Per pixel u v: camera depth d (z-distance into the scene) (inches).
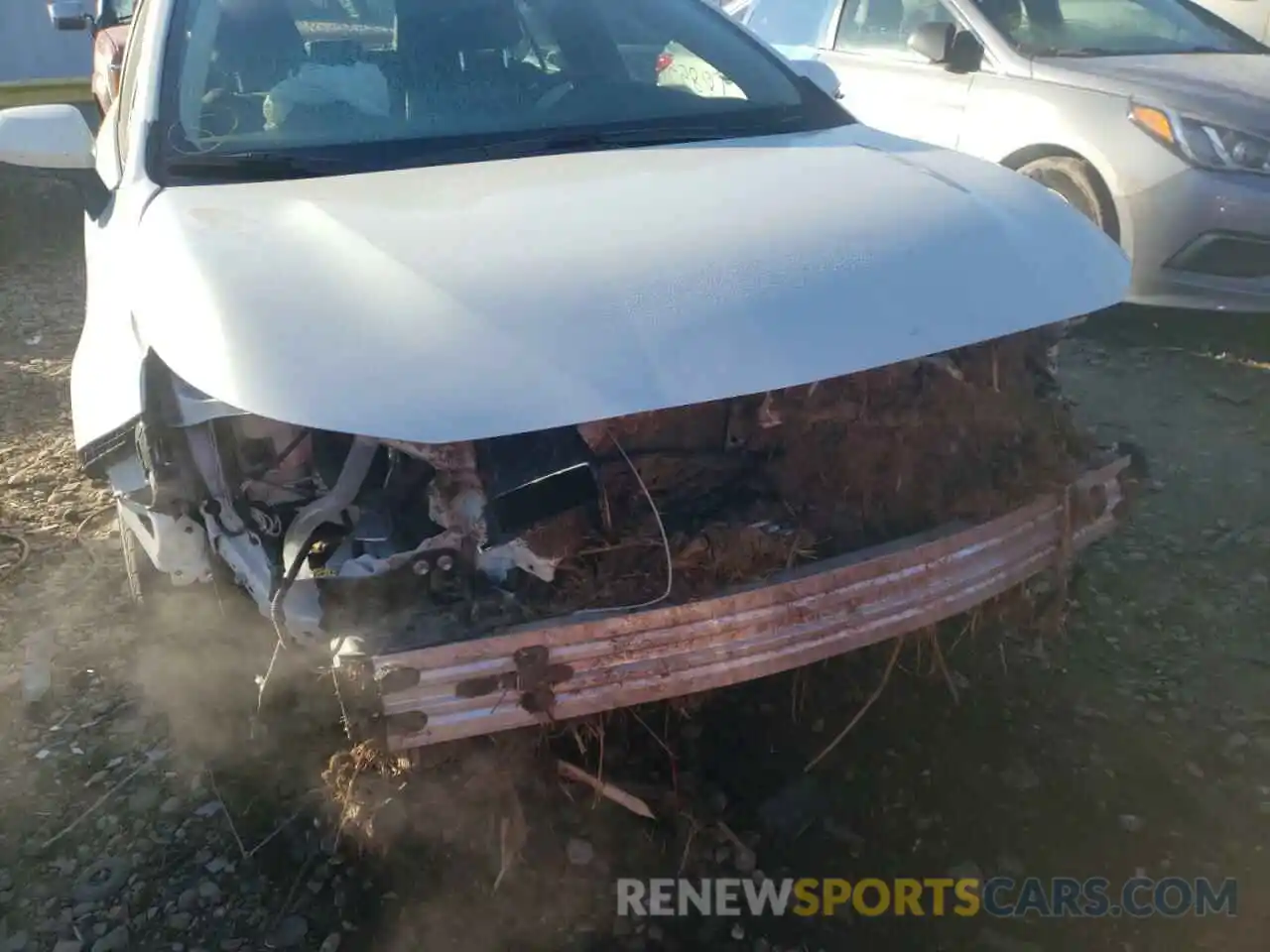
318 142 109.0
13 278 267.9
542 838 98.3
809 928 91.5
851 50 245.3
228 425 89.8
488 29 123.3
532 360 75.3
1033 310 88.4
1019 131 209.3
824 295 82.7
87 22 326.6
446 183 99.2
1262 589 132.3
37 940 91.2
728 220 90.3
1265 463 161.3
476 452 79.7
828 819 101.8
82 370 112.2
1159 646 122.9
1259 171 183.6
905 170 104.3
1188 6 241.1
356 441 84.8
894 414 91.7
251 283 81.0
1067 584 102.1
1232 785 103.8
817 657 85.7
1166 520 147.3
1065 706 114.1
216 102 112.1
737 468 90.5
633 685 81.4
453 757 84.4
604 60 125.0
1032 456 94.9
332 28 120.9
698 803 101.6
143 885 96.0
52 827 102.3
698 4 138.0
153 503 96.7
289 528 84.5
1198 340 207.2
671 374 76.1
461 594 80.6
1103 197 200.2
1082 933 90.5
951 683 108.8
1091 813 101.3
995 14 222.1
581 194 95.4
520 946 90.0
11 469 168.6
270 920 92.4
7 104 345.7
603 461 87.0
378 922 92.0
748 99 124.6
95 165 124.7
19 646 126.9
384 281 80.7
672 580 82.4
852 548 88.7
